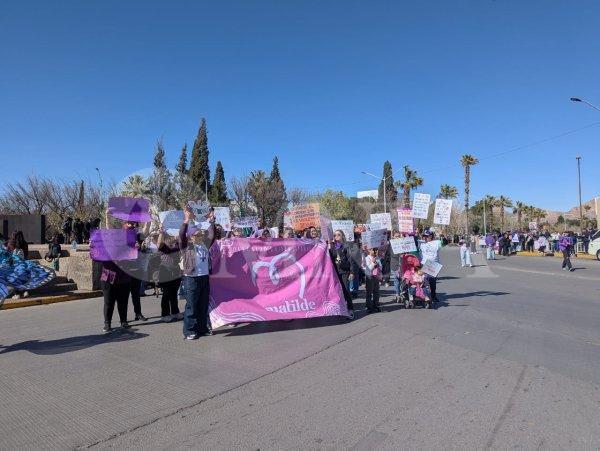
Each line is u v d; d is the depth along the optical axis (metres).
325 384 5.20
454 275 18.70
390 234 14.51
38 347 7.00
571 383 5.21
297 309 8.31
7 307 10.88
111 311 7.98
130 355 6.45
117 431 4.07
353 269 11.74
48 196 37.41
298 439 3.88
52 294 12.41
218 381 5.32
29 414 4.48
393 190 62.66
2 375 5.67
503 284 15.13
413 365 5.89
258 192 45.66
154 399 4.80
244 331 7.91
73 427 4.17
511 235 40.66
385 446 3.74
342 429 4.05
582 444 3.77
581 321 8.70
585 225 77.88
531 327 8.16
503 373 5.56
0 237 12.66
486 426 4.10
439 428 4.06
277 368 5.78
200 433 4.01
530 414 4.36
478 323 8.51
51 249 14.53
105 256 7.75
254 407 4.55
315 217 12.89
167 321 8.79
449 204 11.37
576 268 22.45
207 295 7.73
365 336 7.48
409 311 9.80
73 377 5.55
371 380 5.32
